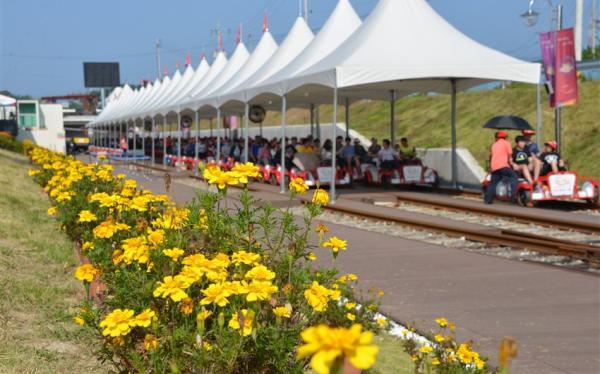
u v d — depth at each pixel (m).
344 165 20.77
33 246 7.60
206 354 2.58
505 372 1.36
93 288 4.59
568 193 14.03
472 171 20.73
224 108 35.00
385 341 4.76
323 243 3.66
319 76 16.36
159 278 3.21
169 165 34.28
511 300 5.97
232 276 3.26
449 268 7.47
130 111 46.81
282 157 17.97
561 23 20.38
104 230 4.16
